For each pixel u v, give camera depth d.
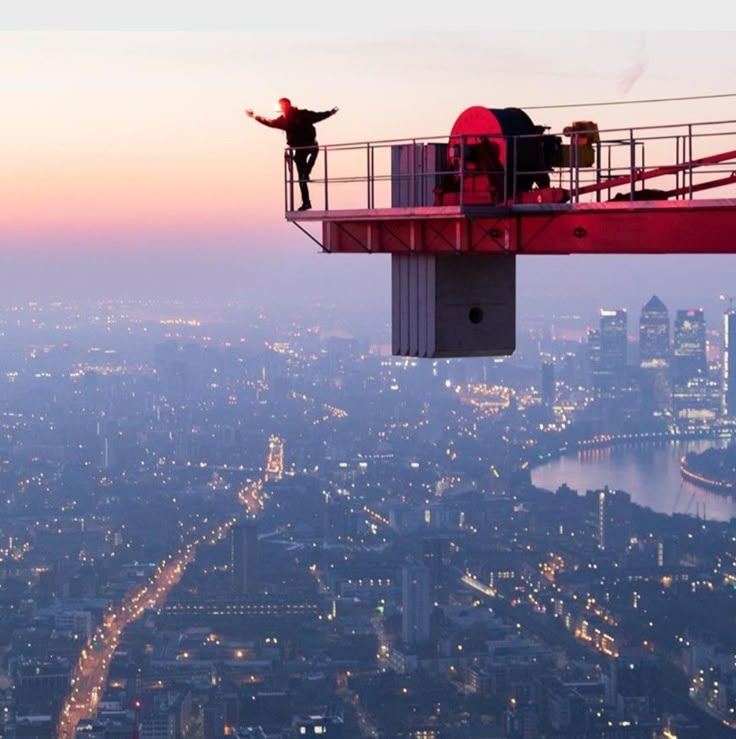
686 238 21.80
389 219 24.67
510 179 24.05
